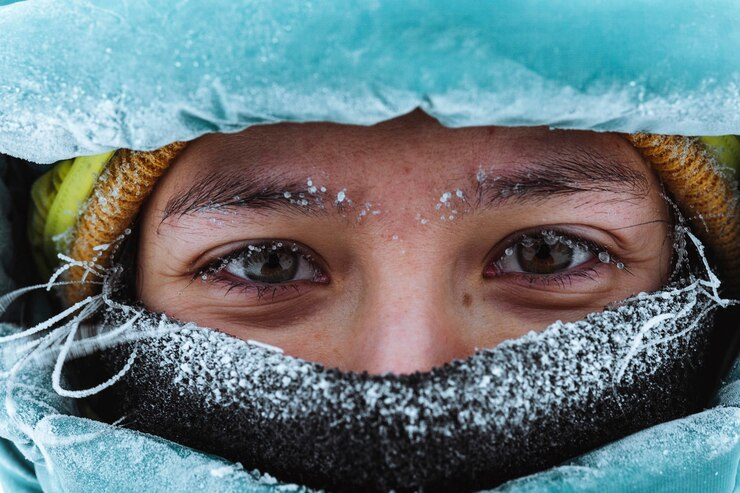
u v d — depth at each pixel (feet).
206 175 1.09
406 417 1.03
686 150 1.11
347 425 1.04
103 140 1.02
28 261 1.27
